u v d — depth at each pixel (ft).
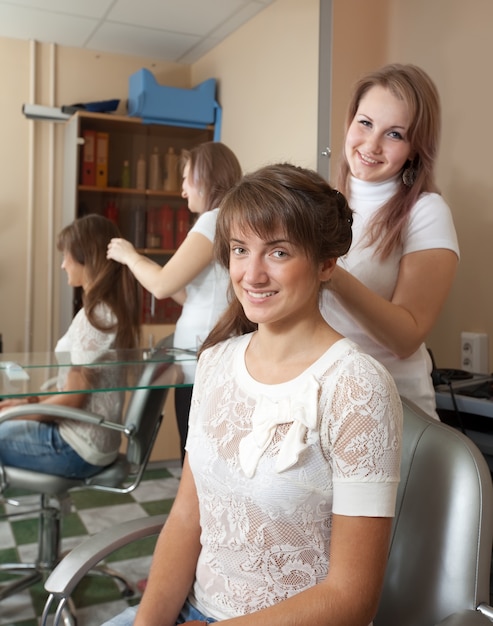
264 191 2.98
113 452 6.46
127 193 12.16
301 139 9.78
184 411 6.56
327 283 3.84
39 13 10.95
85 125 11.81
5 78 12.18
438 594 3.27
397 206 4.66
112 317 7.08
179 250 6.25
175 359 6.07
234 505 3.11
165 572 3.50
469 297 7.63
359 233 4.83
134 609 3.70
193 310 6.49
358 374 2.98
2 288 12.42
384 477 2.87
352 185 4.95
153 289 6.30
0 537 8.53
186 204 12.59
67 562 3.67
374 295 4.21
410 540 3.48
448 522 3.32
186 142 12.53
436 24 7.93
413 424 3.70
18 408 5.82
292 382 3.12
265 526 3.01
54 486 6.31
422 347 4.88
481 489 3.27
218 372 3.49
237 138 11.71
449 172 7.89
